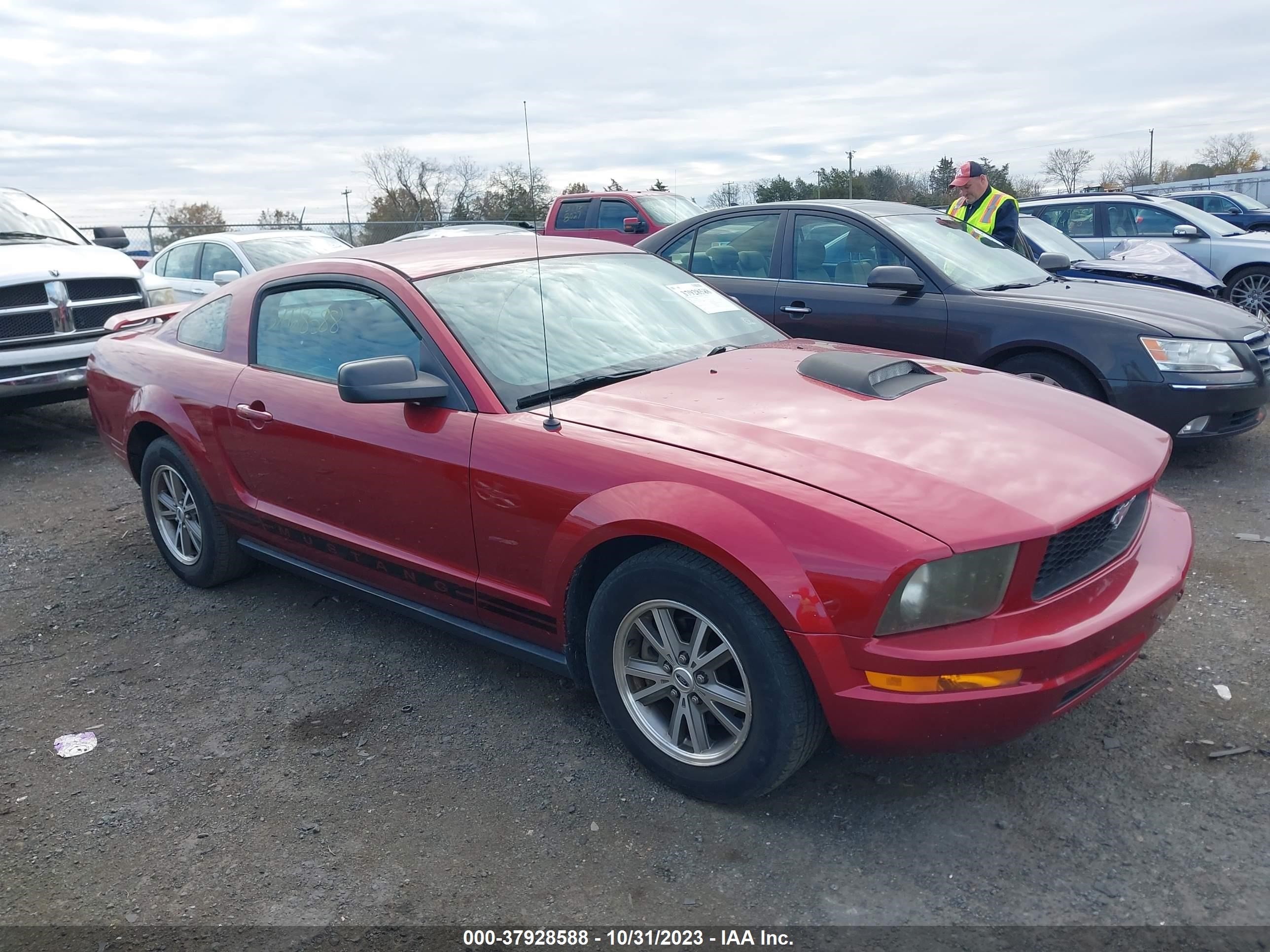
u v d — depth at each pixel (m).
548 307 3.64
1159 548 2.92
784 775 2.62
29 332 7.12
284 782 3.08
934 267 5.94
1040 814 2.71
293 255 10.55
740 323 4.14
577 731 3.28
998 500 2.47
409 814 2.87
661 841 2.69
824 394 3.14
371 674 3.76
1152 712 3.18
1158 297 5.93
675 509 2.62
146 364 4.61
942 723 2.39
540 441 3.00
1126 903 2.37
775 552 2.46
